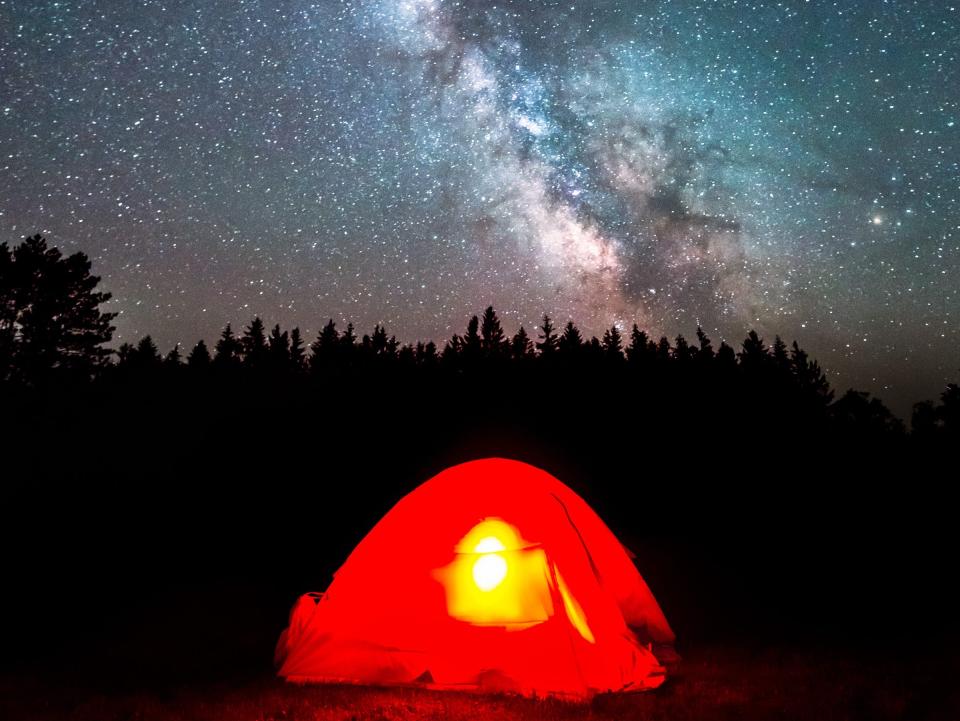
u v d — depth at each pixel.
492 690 6.81
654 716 6.14
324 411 33.56
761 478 28.11
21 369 33.34
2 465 24.64
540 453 31.08
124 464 26.08
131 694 6.82
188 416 31.45
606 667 7.04
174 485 24.38
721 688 7.00
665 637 8.80
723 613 11.12
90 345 36.16
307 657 7.36
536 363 46.44
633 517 22.61
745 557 16.58
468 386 40.25
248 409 32.78
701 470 29.22
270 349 54.31
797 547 17.94
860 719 6.10
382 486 25.22
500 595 7.61
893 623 10.32
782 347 52.47
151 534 18.62
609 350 50.12
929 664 7.91
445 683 6.96
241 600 12.09
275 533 19.23
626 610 8.91
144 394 33.50
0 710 6.35
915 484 26.69
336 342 55.72
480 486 8.23
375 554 7.87
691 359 48.25
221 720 6.03
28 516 19.73
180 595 12.42
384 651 7.29
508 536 7.80
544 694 6.68
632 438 33.41
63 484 23.33
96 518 19.98
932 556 16.59
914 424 39.06
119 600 11.95
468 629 7.28
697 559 16.25
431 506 8.13
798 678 7.39
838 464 30.28
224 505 22.41
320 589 13.18
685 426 35.00
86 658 8.33
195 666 7.95
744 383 42.25
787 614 11.05
